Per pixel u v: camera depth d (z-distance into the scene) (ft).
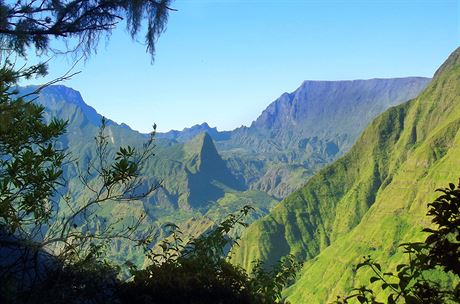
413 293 13.21
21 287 17.48
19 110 20.39
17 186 18.98
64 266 19.49
